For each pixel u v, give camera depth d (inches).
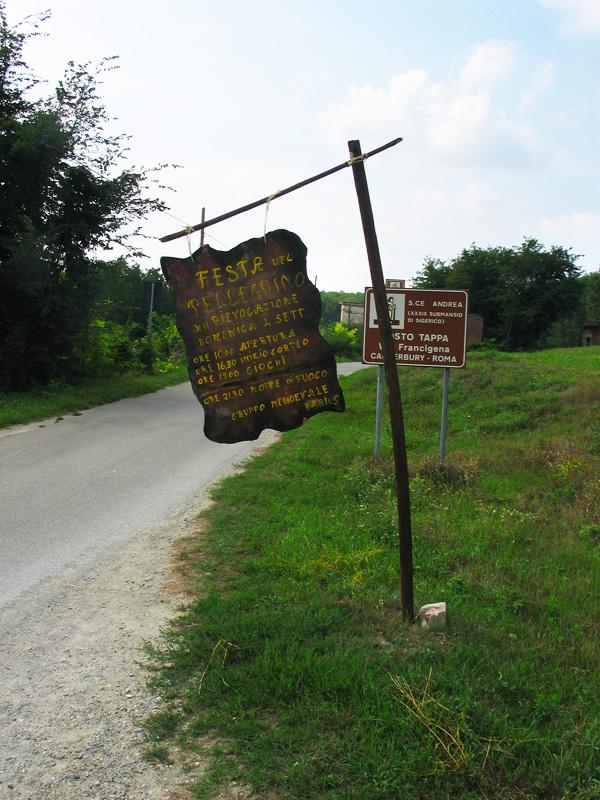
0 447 476.1
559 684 164.1
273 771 133.5
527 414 572.4
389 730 142.5
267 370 195.5
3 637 195.8
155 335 1253.1
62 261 785.6
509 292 2096.5
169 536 288.2
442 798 126.3
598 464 414.9
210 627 188.5
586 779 131.5
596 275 2573.8
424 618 193.5
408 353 413.1
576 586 234.4
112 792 131.3
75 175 756.6
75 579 240.1
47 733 149.8
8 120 724.0
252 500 344.2
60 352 797.9
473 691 155.6
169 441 518.0
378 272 186.2
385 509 320.2
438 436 535.8
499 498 355.9
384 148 182.7
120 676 173.0
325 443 502.9
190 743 144.4
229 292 194.5
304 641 180.4
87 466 422.3
